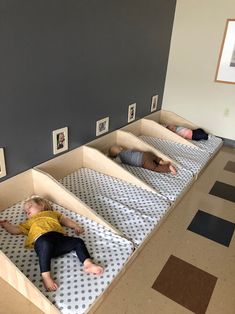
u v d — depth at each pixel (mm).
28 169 1789
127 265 1441
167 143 2941
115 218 1711
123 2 2164
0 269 1328
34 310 1225
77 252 1371
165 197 1975
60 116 1910
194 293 1377
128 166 2412
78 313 1141
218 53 3070
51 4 1572
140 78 2799
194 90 3334
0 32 1359
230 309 1314
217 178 2520
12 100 1537
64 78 1838
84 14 1824
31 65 1577
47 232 1401
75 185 2029
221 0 2875
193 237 1757
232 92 3152
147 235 1614
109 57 2215
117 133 2633
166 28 3029
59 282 1255
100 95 2256
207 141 3104
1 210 1673
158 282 1417
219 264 1567
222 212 2037
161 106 3576
